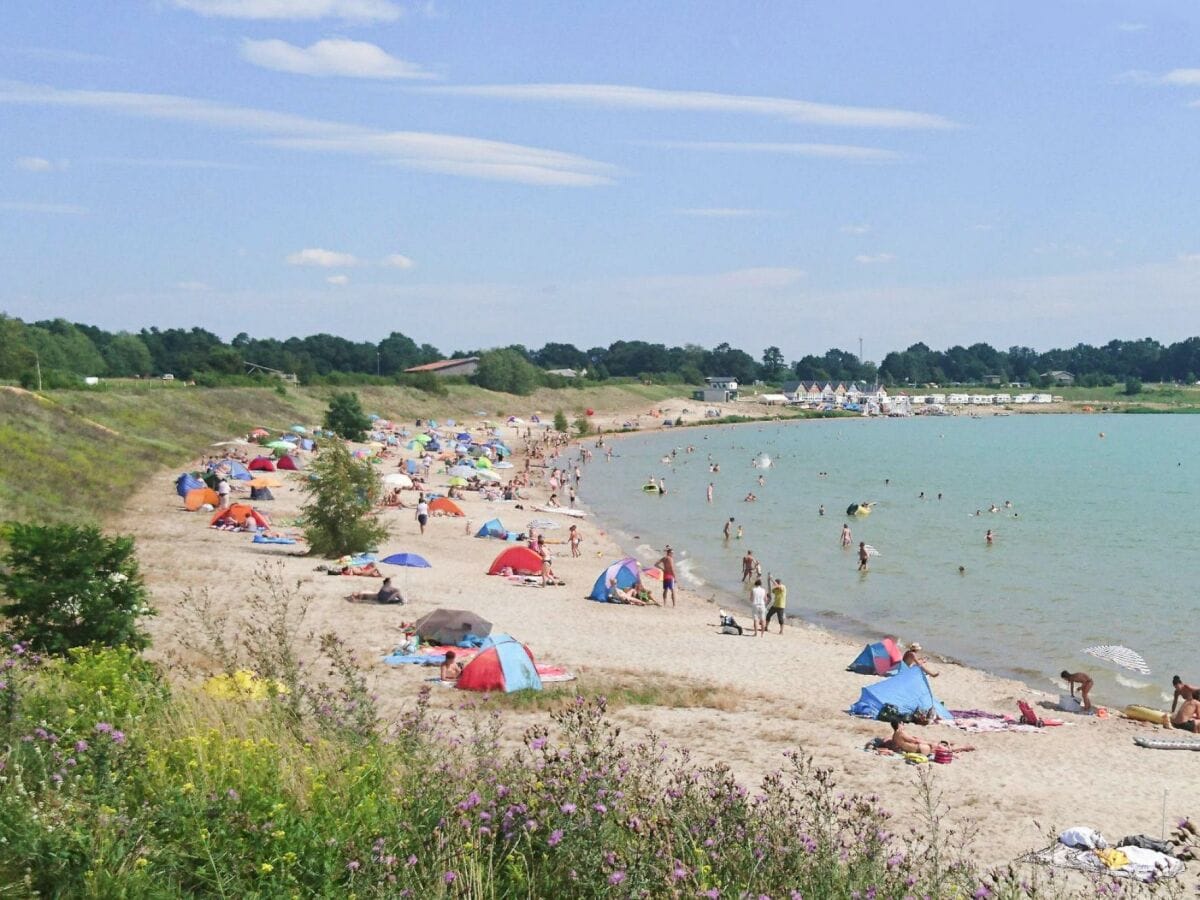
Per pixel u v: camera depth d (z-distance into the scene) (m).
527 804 8.24
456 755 10.34
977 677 31.05
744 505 79.88
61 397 78.75
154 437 80.38
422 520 54.44
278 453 83.38
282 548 44.84
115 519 49.47
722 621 35.31
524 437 139.75
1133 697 30.17
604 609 37.56
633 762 12.18
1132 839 16.55
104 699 11.13
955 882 9.14
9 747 8.78
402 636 29.44
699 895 7.08
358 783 9.00
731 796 8.78
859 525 68.81
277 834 7.59
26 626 20.48
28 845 7.02
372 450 97.94
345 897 7.16
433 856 7.57
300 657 25.88
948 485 96.38
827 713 24.92
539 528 59.78
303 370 147.25
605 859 7.45
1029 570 52.03
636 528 66.25
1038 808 18.67
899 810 17.84
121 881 6.95
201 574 37.03
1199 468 115.00
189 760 9.08
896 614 41.69
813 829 9.50
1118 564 53.78
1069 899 12.12
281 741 10.30
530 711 22.20
